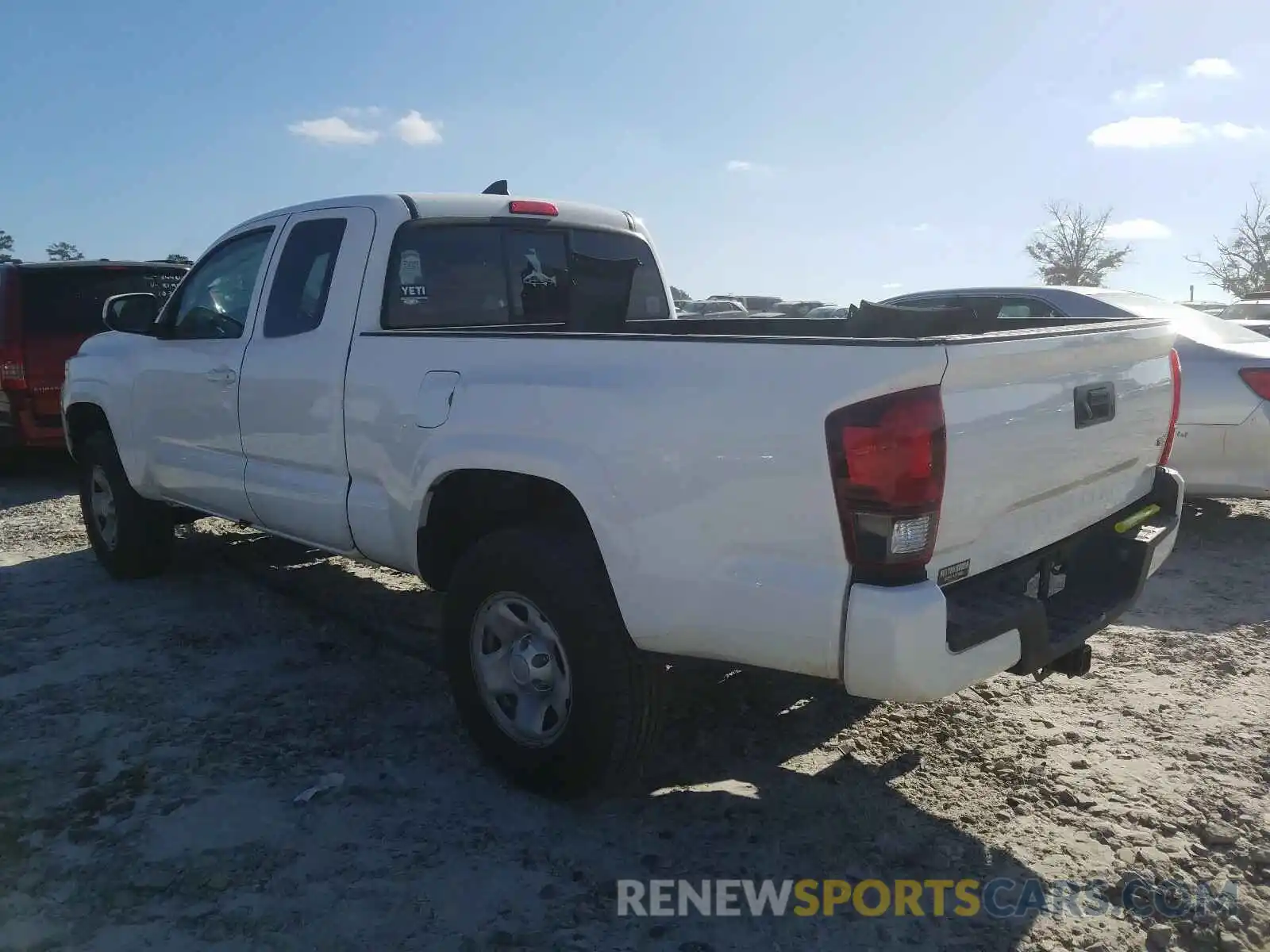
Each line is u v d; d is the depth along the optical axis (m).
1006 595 3.04
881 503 2.71
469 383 3.63
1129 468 3.78
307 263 4.57
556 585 3.35
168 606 5.70
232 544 6.98
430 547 3.95
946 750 3.93
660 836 3.36
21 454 10.36
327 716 4.27
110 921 2.91
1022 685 4.54
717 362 3.00
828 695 4.41
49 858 3.22
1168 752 3.90
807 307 30.86
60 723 4.20
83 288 9.36
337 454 4.27
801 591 2.85
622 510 3.17
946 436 2.74
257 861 3.20
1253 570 6.25
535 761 3.52
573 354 3.35
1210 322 7.23
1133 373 3.69
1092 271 54.00
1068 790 3.61
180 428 5.29
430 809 3.52
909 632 2.70
